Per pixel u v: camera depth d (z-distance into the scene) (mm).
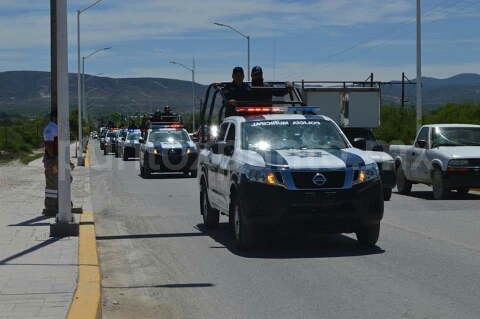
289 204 10953
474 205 18766
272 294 8750
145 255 11648
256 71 16469
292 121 12922
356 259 10898
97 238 13531
